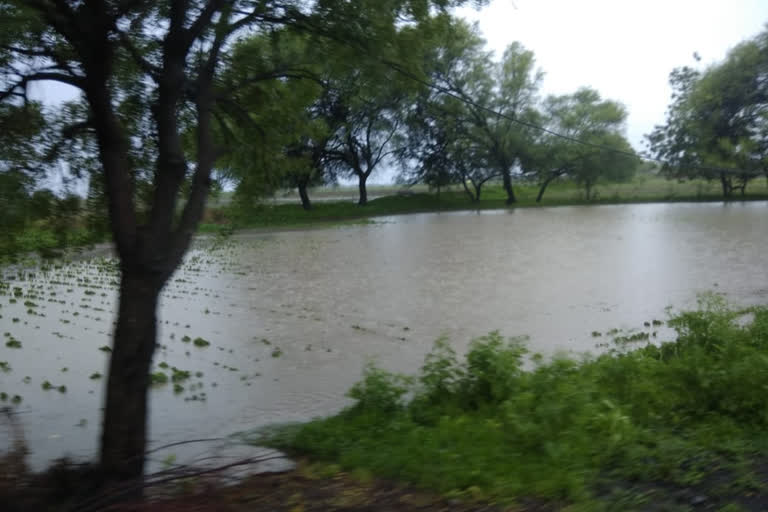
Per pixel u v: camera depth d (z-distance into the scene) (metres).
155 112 6.75
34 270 22.70
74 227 8.00
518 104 55.22
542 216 48.19
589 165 57.69
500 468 4.99
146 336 5.75
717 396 6.82
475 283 19.86
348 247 30.58
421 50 8.75
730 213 44.97
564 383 6.44
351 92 9.81
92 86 5.98
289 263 25.16
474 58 50.62
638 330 13.57
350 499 4.54
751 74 35.22
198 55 8.43
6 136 7.16
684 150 46.53
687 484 4.74
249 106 9.15
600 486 4.72
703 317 10.07
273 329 14.15
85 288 19.28
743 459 5.23
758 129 36.16
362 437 6.34
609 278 20.17
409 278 21.09
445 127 52.72
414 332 13.77
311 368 11.14
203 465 5.88
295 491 4.76
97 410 9.01
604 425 5.71
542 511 4.28
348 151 54.69
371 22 8.08
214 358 11.82
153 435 7.86
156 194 6.17
